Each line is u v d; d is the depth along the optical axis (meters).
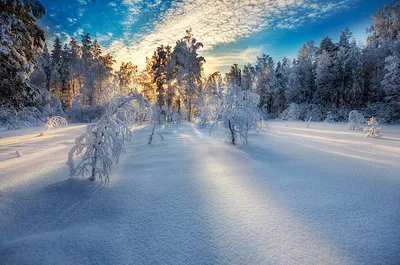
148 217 2.71
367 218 2.65
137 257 1.94
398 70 25.66
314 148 8.07
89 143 4.05
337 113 33.12
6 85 11.40
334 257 1.92
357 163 5.64
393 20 35.12
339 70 34.12
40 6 12.09
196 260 1.90
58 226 2.47
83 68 41.50
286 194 3.48
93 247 2.08
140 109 5.11
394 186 3.81
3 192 3.48
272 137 11.88
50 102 28.97
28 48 12.23
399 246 2.07
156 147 8.38
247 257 1.93
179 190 3.69
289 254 1.96
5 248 2.03
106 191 3.62
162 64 33.50
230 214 2.79
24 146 8.77
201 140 10.55
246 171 4.91
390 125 23.50
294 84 40.00
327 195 3.42
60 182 3.99
